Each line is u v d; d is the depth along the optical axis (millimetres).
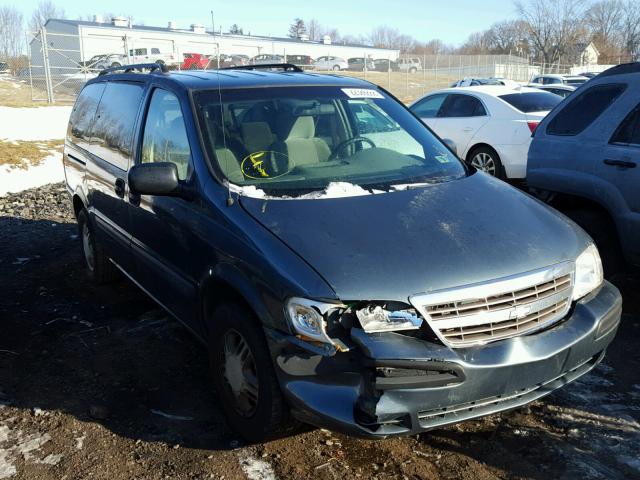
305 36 76688
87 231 6137
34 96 26281
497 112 9750
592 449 3277
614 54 73812
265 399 3111
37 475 3191
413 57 49906
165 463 3262
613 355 4324
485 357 2830
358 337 2764
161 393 3984
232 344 3430
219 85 4277
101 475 3178
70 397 3957
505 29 83188
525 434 3426
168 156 4188
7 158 12906
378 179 3879
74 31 45344
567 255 3246
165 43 41281
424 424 2801
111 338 4836
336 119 4395
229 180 3686
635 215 4691
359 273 2883
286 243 3102
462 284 2891
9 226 8500
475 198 3631
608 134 4977
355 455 3289
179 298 4012
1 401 3914
